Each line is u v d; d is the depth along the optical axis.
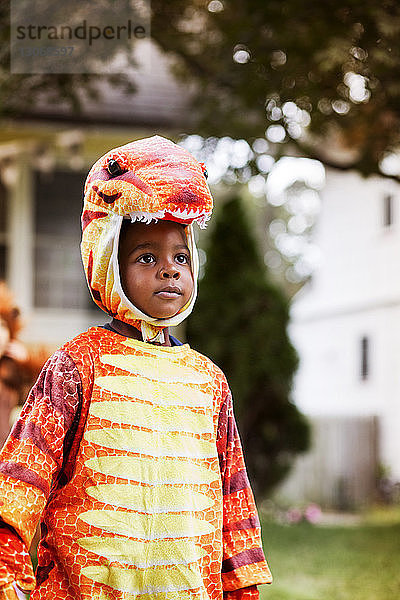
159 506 1.96
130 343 2.08
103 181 2.05
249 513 2.19
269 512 11.85
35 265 9.97
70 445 1.99
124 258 2.08
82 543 1.92
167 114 9.12
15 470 1.90
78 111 6.72
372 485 14.66
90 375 2.01
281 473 11.42
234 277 11.19
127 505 1.94
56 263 10.04
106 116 9.04
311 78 6.15
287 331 11.26
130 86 6.80
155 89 9.29
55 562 1.96
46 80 6.15
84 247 2.12
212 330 11.11
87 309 10.08
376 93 6.09
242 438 11.20
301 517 11.35
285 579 7.20
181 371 2.11
